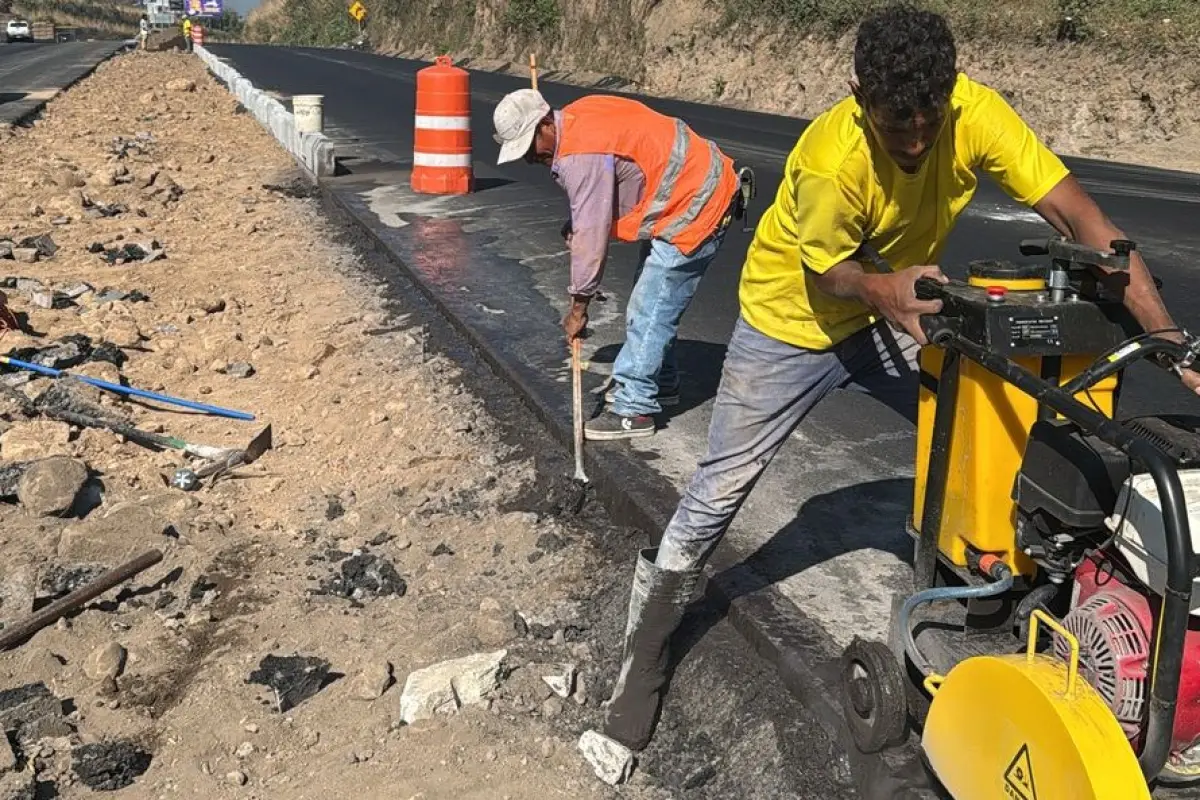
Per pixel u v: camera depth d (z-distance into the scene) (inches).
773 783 127.7
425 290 332.2
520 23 1690.5
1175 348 99.3
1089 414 91.9
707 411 228.5
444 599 171.5
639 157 193.0
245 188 533.6
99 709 150.1
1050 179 109.0
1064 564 104.3
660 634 132.4
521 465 209.8
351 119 805.2
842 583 158.2
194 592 177.5
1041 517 102.9
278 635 164.2
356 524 198.7
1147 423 104.4
